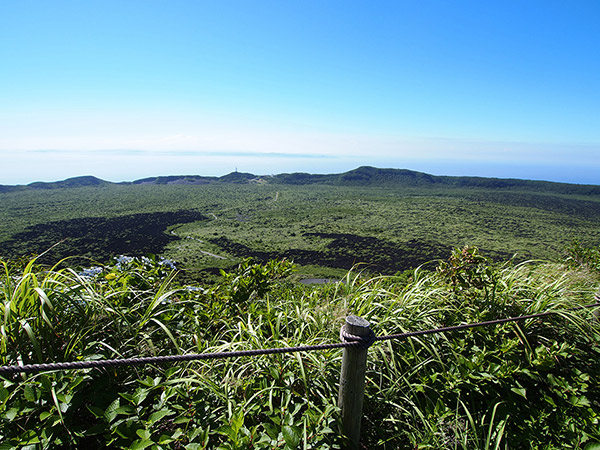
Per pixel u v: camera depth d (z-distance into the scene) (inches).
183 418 64.3
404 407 83.3
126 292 102.0
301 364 76.2
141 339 90.7
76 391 66.7
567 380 94.7
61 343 78.2
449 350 98.1
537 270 162.9
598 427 79.1
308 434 65.6
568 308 118.6
